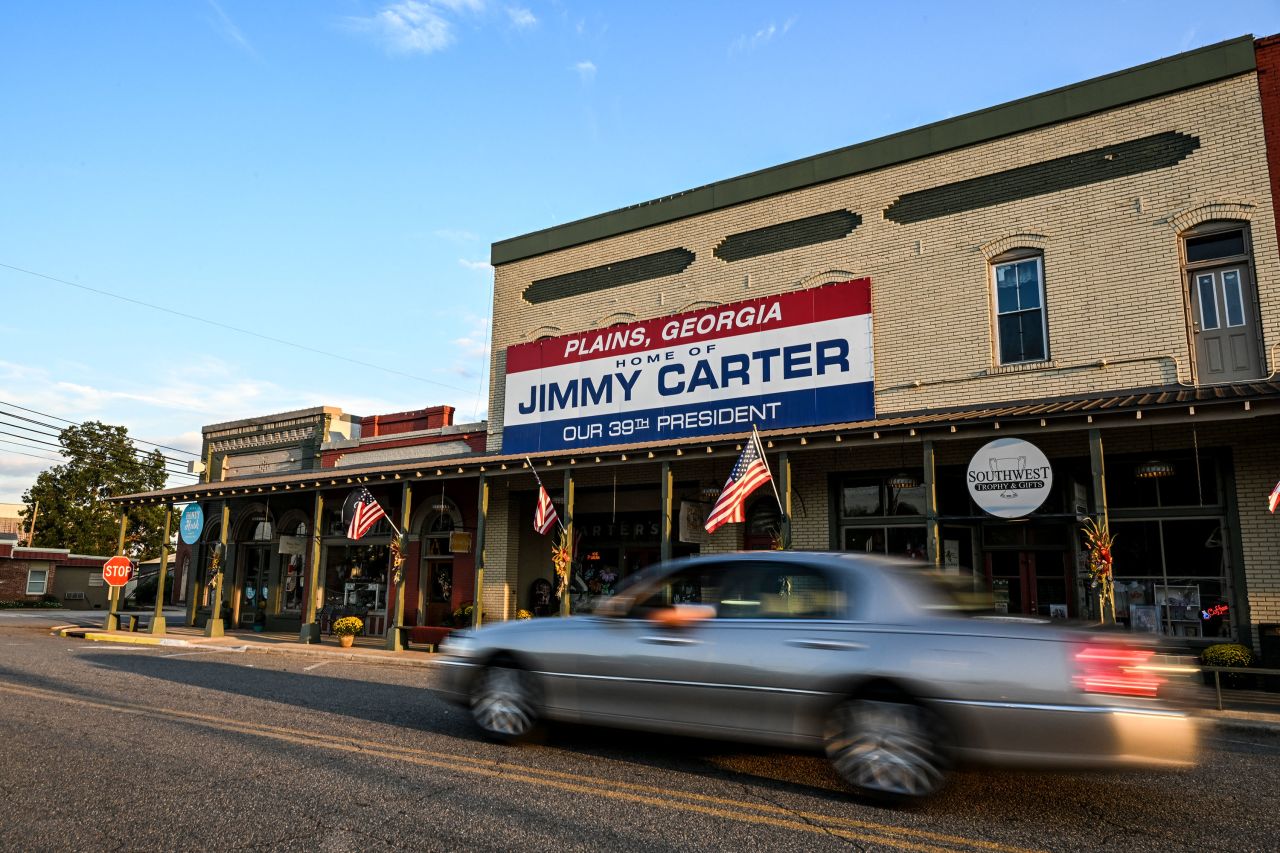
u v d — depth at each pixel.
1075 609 13.33
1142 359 13.32
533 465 16.69
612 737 7.77
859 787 5.67
